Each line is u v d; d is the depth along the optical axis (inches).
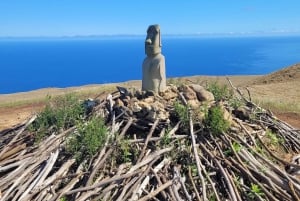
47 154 112.9
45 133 126.9
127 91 140.5
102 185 97.9
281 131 141.8
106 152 109.8
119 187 98.7
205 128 119.9
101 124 116.7
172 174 104.7
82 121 128.5
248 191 101.1
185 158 109.9
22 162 111.7
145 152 111.0
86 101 144.3
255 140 128.0
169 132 116.0
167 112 124.4
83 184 100.5
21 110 270.8
